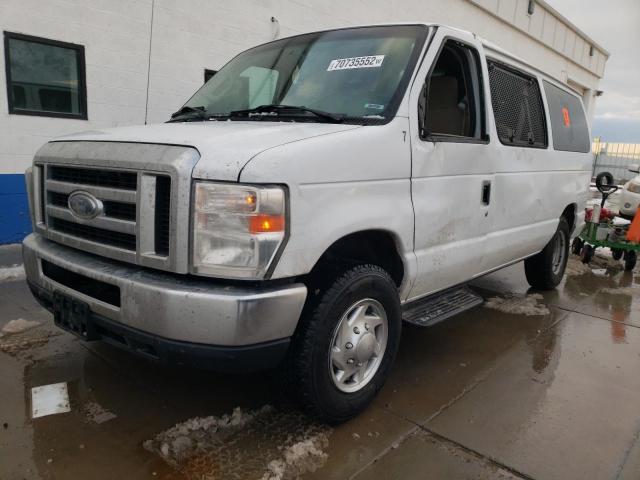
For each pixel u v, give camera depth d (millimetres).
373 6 9766
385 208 2857
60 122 6070
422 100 3133
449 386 3412
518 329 4551
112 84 6430
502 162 3975
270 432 2768
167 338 2318
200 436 2705
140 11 6520
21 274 5203
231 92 3758
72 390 3123
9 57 5602
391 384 3406
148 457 2529
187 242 2299
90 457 2512
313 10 8617
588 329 4629
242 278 2271
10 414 2848
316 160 2471
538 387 3455
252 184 2240
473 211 3660
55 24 5863
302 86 3387
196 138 2473
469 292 3961
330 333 2641
